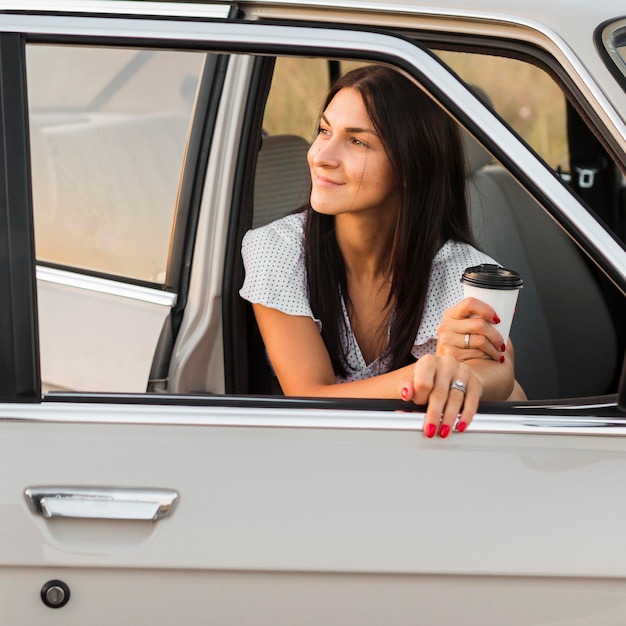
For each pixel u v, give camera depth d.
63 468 1.88
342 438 1.92
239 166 2.56
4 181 1.87
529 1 2.09
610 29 2.07
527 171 1.96
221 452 1.90
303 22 1.95
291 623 1.92
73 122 2.53
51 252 2.51
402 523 1.89
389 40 1.95
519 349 2.97
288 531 1.88
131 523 1.88
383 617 1.92
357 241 2.45
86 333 2.47
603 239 1.95
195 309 2.53
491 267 2.11
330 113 2.34
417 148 2.33
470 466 1.92
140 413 1.91
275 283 2.46
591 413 1.97
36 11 1.90
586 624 1.95
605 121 2.04
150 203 2.55
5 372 1.89
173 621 1.91
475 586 1.92
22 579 1.89
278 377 2.50
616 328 3.07
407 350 2.49
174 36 1.91
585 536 1.91
